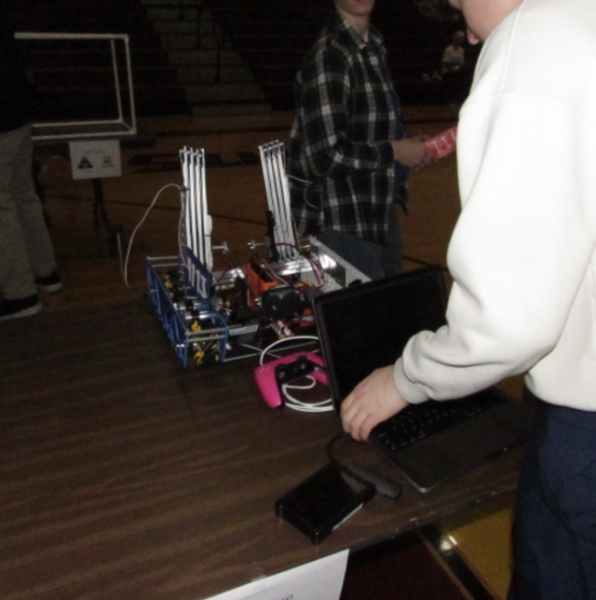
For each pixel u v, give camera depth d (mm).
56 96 6398
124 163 4816
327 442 927
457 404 980
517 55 562
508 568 1538
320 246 1314
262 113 7195
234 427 950
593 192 554
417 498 824
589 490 704
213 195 4105
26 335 1153
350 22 1625
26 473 839
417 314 1069
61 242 3281
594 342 651
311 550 743
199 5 7719
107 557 721
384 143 1681
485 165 562
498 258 557
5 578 689
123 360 1099
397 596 1456
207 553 733
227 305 1163
